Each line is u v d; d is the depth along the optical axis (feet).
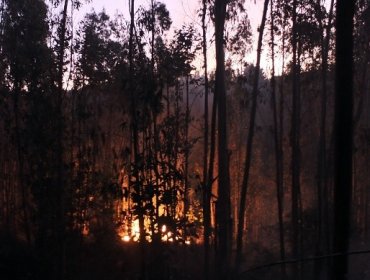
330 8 62.80
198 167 78.69
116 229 63.72
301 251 65.98
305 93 72.18
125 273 58.59
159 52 57.36
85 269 59.47
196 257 63.10
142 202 51.80
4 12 60.03
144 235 53.31
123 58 59.72
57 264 56.75
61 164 56.70
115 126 70.64
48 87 57.41
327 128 75.46
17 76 57.11
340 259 24.35
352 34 25.80
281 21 64.44
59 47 57.93
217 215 58.59
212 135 60.29
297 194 68.28
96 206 62.28
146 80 54.34
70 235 57.88
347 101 25.45
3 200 72.23
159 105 54.03
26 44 57.36
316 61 67.67
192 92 66.23
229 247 61.00
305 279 63.31
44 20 58.08
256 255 72.02
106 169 66.54
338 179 25.11
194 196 62.75
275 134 69.00
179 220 53.06
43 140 55.67
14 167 69.92
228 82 66.80
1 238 64.85
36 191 56.44
